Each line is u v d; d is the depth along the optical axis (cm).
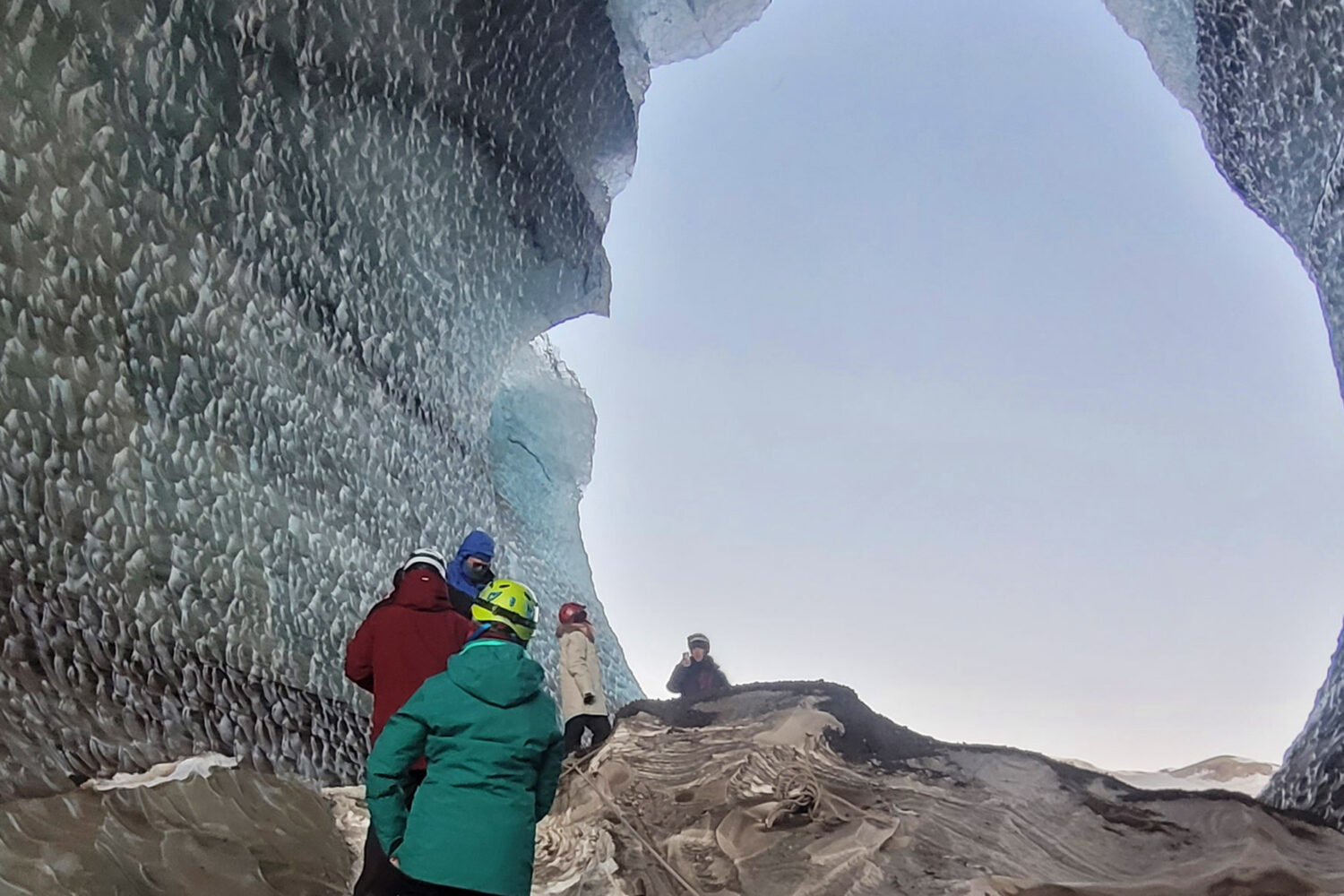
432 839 264
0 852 305
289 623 597
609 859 469
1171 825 505
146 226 558
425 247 830
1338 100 743
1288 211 844
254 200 650
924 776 555
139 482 515
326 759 566
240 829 400
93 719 418
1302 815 557
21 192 481
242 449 604
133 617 481
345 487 701
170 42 583
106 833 345
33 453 459
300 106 689
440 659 357
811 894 434
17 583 422
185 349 572
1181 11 958
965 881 436
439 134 826
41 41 502
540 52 935
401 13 764
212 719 499
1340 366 767
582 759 590
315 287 710
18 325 468
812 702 642
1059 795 535
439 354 864
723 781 536
